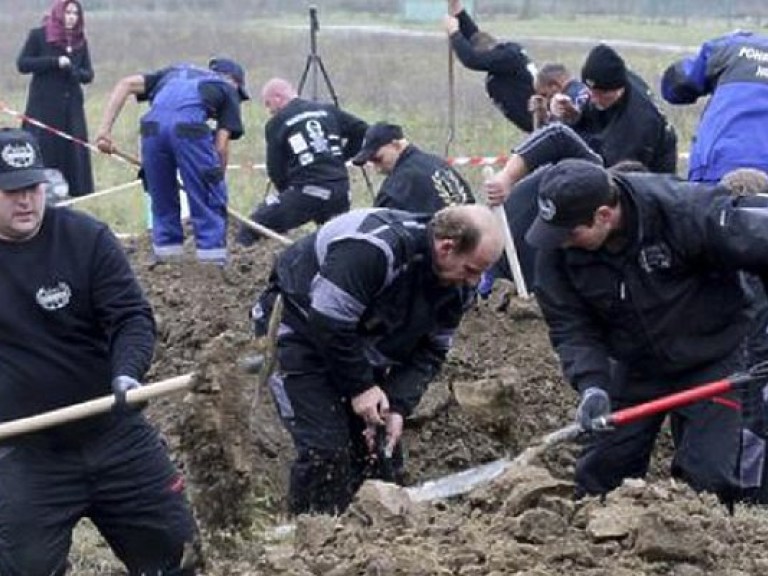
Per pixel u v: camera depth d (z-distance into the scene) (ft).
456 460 37.91
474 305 43.39
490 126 99.04
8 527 25.00
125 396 24.54
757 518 27.61
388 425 30.53
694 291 27.68
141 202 78.23
